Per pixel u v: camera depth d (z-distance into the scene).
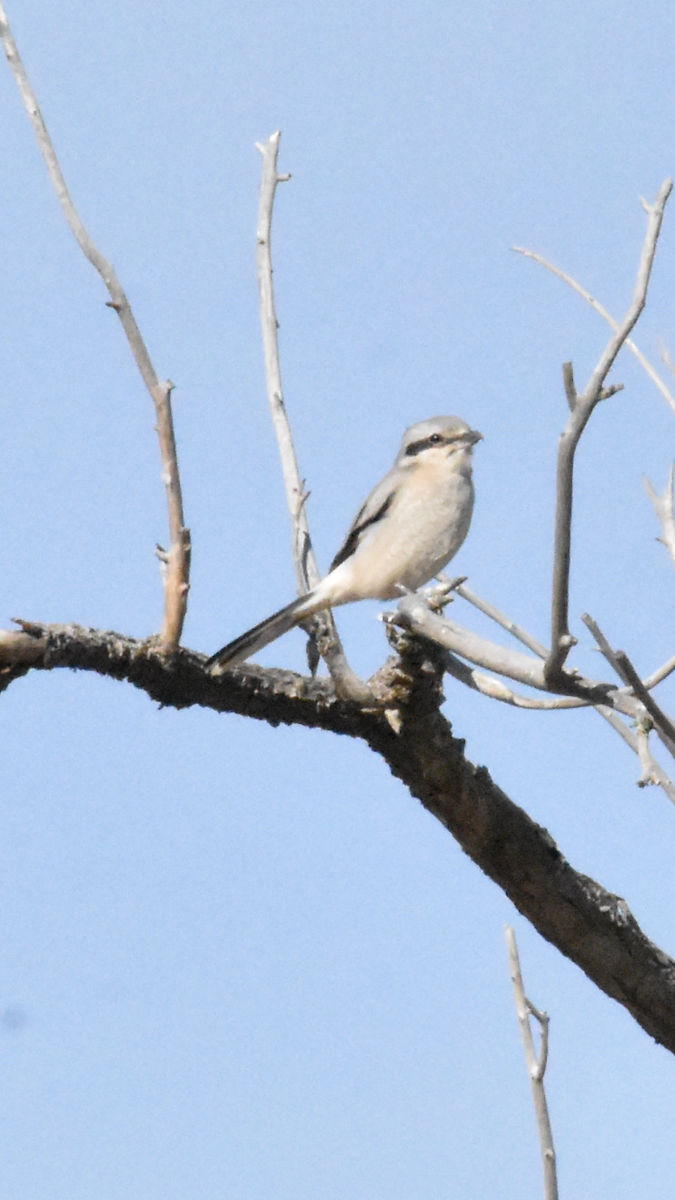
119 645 9.26
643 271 6.29
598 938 10.02
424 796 9.84
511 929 8.38
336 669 9.43
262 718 9.77
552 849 9.95
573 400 6.47
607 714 9.02
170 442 8.80
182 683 9.48
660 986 10.14
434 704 9.48
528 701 8.40
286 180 10.24
